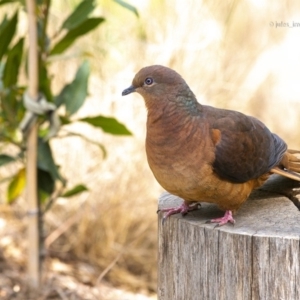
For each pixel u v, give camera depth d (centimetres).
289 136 1599
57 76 1345
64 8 1391
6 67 1002
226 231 620
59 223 1303
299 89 1638
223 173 662
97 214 1296
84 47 1373
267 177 746
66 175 1302
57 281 1173
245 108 1550
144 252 1305
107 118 1002
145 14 1457
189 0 1418
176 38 1387
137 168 1312
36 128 1020
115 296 1180
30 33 971
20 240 1291
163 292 693
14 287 1129
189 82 1385
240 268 613
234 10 1531
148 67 694
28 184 1046
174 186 675
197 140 662
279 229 624
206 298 642
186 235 658
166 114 670
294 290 597
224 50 1495
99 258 1285
